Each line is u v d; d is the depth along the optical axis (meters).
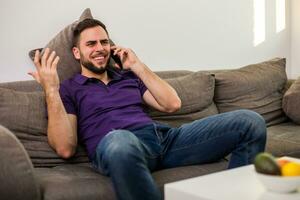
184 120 2.42
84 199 1.60
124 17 2.78
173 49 3.01
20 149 1.53
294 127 2.68
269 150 2.20
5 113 1.93
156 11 2.91
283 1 3.60
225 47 3.27
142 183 1.60
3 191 1.47
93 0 2.66
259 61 3.48
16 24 2.42
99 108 2.07
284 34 3.63
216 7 3.19
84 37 2.18
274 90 2.86
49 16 2.52
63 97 2.08
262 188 1.35
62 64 2.22
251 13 3.39
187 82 2.52
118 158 1.59
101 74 2.22
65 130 1.96
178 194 1.34
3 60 2.40
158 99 2.21
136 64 2.23
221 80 2.71
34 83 2.22
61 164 2.00
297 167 1.31
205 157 2.01
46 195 1.57
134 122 2.04
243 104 2.70
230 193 1.31
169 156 2.01
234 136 1.94
